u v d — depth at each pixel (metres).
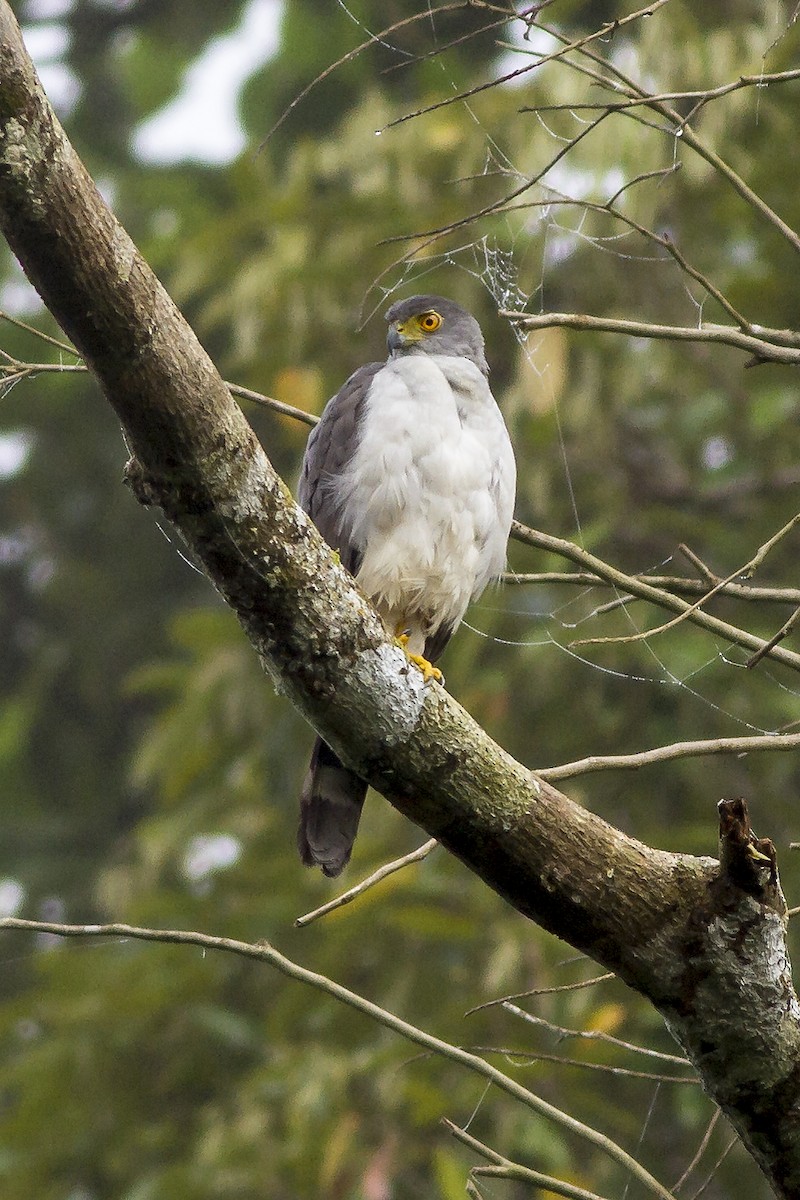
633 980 4.68
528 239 11.62
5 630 18.06
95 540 17.66
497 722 11.70
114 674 17.12
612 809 11.58
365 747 4.71
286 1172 9.95
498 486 7.36
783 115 12.18
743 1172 10.16
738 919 4.57
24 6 18.64
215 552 4.52
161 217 17.06
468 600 7.58
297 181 12.93
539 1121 9.32
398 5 15.52
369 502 7.25
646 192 11.16
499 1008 9.80
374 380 7.57
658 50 11.20
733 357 12.42
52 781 17.47
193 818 12.33
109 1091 11.34
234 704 12.45
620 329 5.30
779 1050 4.58
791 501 12.59
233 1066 11.44
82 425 17.34
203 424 4.34
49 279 4.11
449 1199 8.21
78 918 15.45
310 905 10.96
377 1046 10.19
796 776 12.00
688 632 11.30
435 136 12.10
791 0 11.54
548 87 11.25
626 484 12.60
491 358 12.23
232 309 12.49
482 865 4.76
